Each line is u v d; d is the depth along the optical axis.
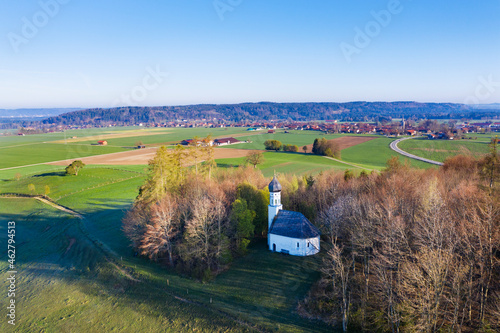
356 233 56.75
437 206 53.62
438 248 42.97
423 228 50.03
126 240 78.69
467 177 83.88
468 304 43.62
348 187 86.50
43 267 72.19
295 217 67.44
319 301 50.19
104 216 96.06
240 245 67.56
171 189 83.62
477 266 46.47
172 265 65.19
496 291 42.31
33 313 56.03
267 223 76.69
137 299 56.81
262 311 50.25
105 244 76.50
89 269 68.06
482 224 45.69
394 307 43.28
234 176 106.62
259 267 61.91
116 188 127.44
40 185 132.00
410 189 73.06
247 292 55.00
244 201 70.81
